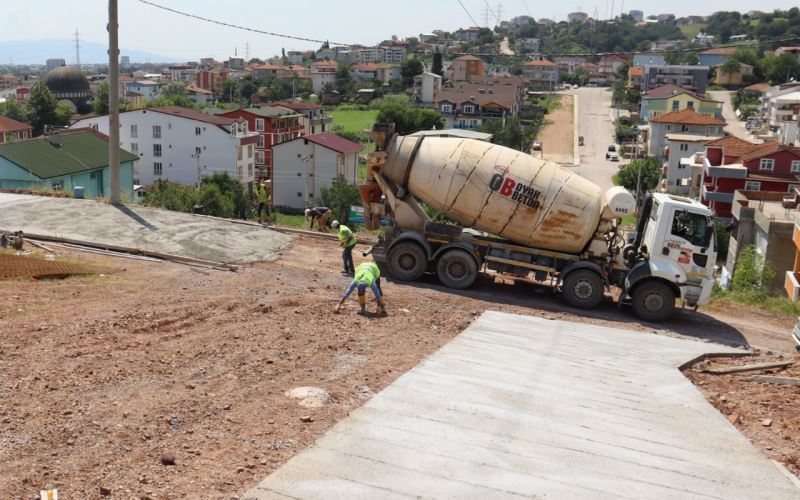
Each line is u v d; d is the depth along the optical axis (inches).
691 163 2970.0
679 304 756.0
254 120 3459.6
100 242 721.0
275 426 320.5
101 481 259.6
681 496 270.2
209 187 2032.5
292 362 421.1
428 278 743.7
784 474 299.3
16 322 452.1
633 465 296.8
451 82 7032.5
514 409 356.2
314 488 255.6
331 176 2829.7
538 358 474.0
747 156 2508.6
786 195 1902.1
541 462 292.2
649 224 677.3
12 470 263.0
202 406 339.6
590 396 394.0
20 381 350.3
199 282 629.6
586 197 665.6
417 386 380.8
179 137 3036.4
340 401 358.6
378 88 6963.6
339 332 504.1
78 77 6609.3
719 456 315.6
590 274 676.1
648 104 4889.3
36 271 590.9
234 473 270.8
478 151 683.4
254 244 798.5
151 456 282.8
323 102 6501.0
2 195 922.7
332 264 759.1
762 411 398.3
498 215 680.4
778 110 4414.4
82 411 321.1
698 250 652.1
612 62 7859.3
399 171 708.7
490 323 571.5
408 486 260.8
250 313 535.5
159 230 791.7
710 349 546.9
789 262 1473.9
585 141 4658.0
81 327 454.3
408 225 727.7
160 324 483.2
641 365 479.2
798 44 7800.2
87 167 1824.6
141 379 370.6
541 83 7578.7
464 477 271.4
